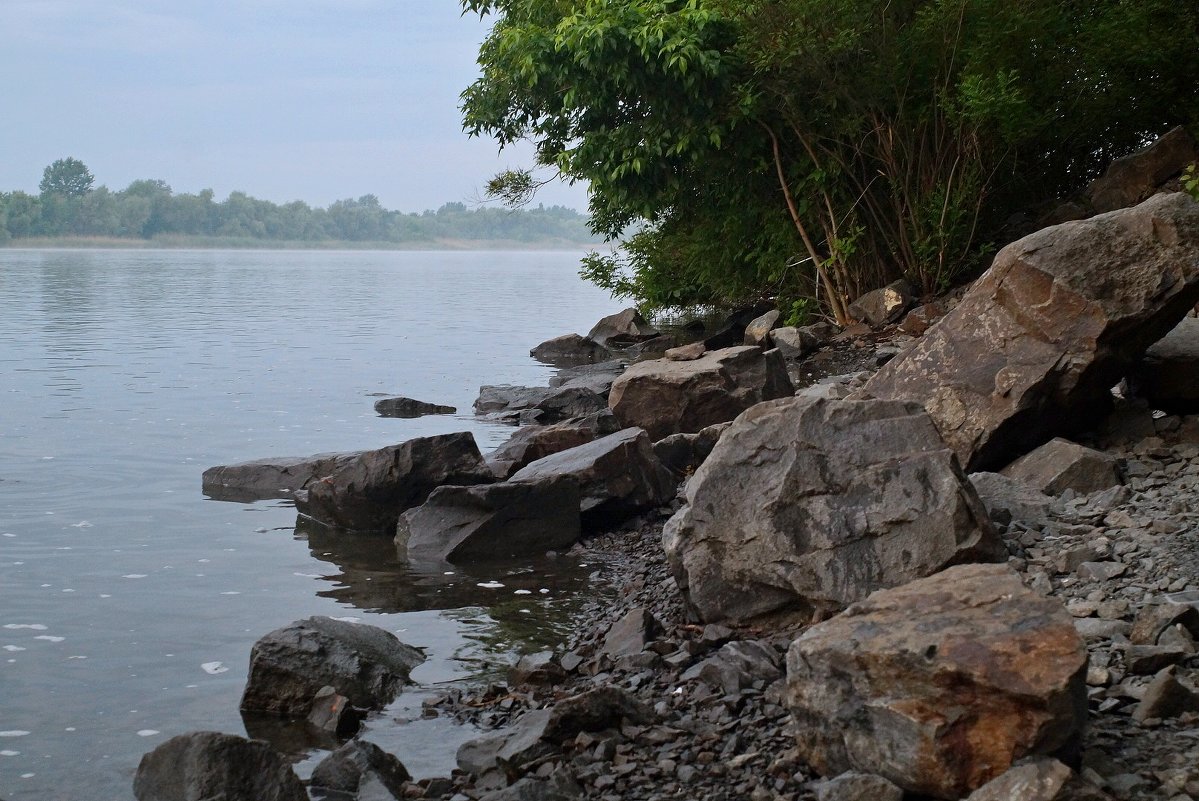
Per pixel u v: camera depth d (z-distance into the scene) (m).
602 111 20.44
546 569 10.00
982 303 9.76
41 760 6.18
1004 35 17.97
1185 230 9.12
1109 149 21.56
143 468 13.90
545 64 19.47
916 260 20.61
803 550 7.21
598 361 25.70
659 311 33.03
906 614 5.07
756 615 7.40
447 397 20.17
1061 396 9.29
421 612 8.80
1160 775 4.61
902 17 19.23
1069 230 9.45
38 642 8.02
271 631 7.70
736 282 24.72
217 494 12.72
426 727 6.64
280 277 78.94
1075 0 19.36
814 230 22.06
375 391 20.73
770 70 19.09
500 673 7.50
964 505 6.94
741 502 7.52
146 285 61.69
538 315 41.50
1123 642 6.05
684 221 25.83
